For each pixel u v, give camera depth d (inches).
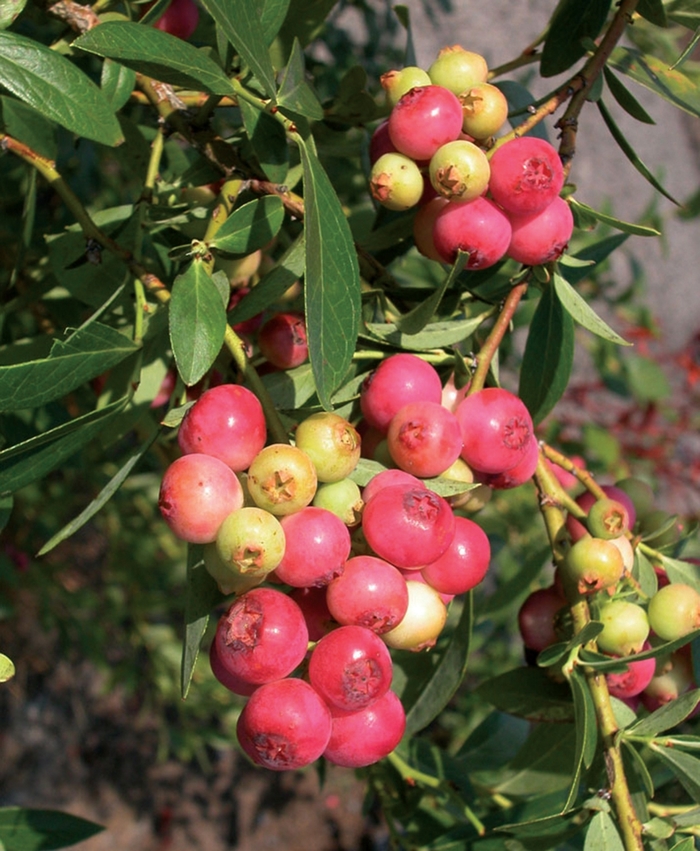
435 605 9.7
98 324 9.7
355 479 9.6
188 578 9.3
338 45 21.0
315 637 9.5
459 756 12.7
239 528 8.8
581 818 11.8
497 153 9.9
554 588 11.0
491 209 10.0
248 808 41.3
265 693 8.9
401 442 9.6
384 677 9.0
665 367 36.4
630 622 10.1
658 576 11.1
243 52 9.4
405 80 10.4
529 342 11.0
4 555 20.5
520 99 12.0
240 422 9.1
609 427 28.3
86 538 31.0
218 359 10.9
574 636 10.1
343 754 9.2
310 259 8.7
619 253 51.8
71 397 15.1
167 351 11.4
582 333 26.5
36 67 9.6
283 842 40.8
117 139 9.8
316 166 9.1
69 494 22.9
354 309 9.0
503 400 9.9
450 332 10.5
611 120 11.1
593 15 11.2
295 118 10.1
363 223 13.9
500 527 20.4
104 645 27.4
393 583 9.1
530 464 10.3
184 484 8.9
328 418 9.3
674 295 53.0
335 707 9.0
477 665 29.9
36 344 12.1
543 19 50.5
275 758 8.9
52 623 26.4
